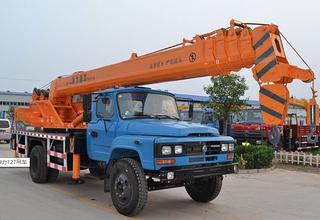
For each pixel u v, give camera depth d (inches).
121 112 291.9
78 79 401.7
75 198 319.9
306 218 265.7
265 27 242.4
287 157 589.3
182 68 289.4
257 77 242.8
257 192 361.1
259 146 547.5
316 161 559.8
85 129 354.9
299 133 784.9
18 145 460.4
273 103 234.4
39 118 451.5
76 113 439.5
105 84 362.9
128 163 259.9
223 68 267.6
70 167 341.4
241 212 280.4
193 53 281.1
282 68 231.5
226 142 279.9
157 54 310.8
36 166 390.0
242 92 717.9
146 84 339.0
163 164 241.3
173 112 321.7
